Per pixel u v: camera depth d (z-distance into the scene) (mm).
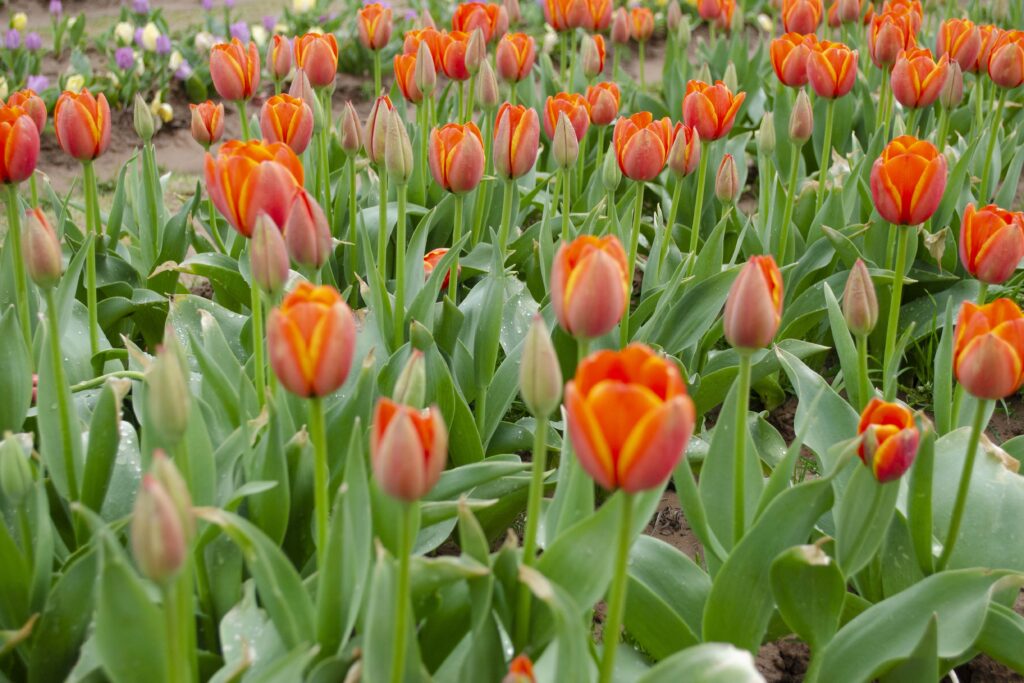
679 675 1832
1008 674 2963
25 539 2396
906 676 2316
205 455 2301
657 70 9477
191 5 10875
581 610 2066
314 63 4086
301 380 1825
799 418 2994
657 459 1557
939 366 3197
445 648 2246
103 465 2520
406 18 9445
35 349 3172
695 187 5199
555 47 9312
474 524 2033
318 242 2371
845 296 2742
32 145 2934
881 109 5242
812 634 2340
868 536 2387
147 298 3996
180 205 6270
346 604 2117
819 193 4539
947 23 4918
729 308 2156
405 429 1639
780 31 10492
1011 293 4363
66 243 4172
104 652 1813
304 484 2553
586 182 5500
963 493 2564
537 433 1954
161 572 1552
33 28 9953
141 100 4098
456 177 3246
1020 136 5949
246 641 1963
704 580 2572
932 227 4617
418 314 3426
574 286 1895
